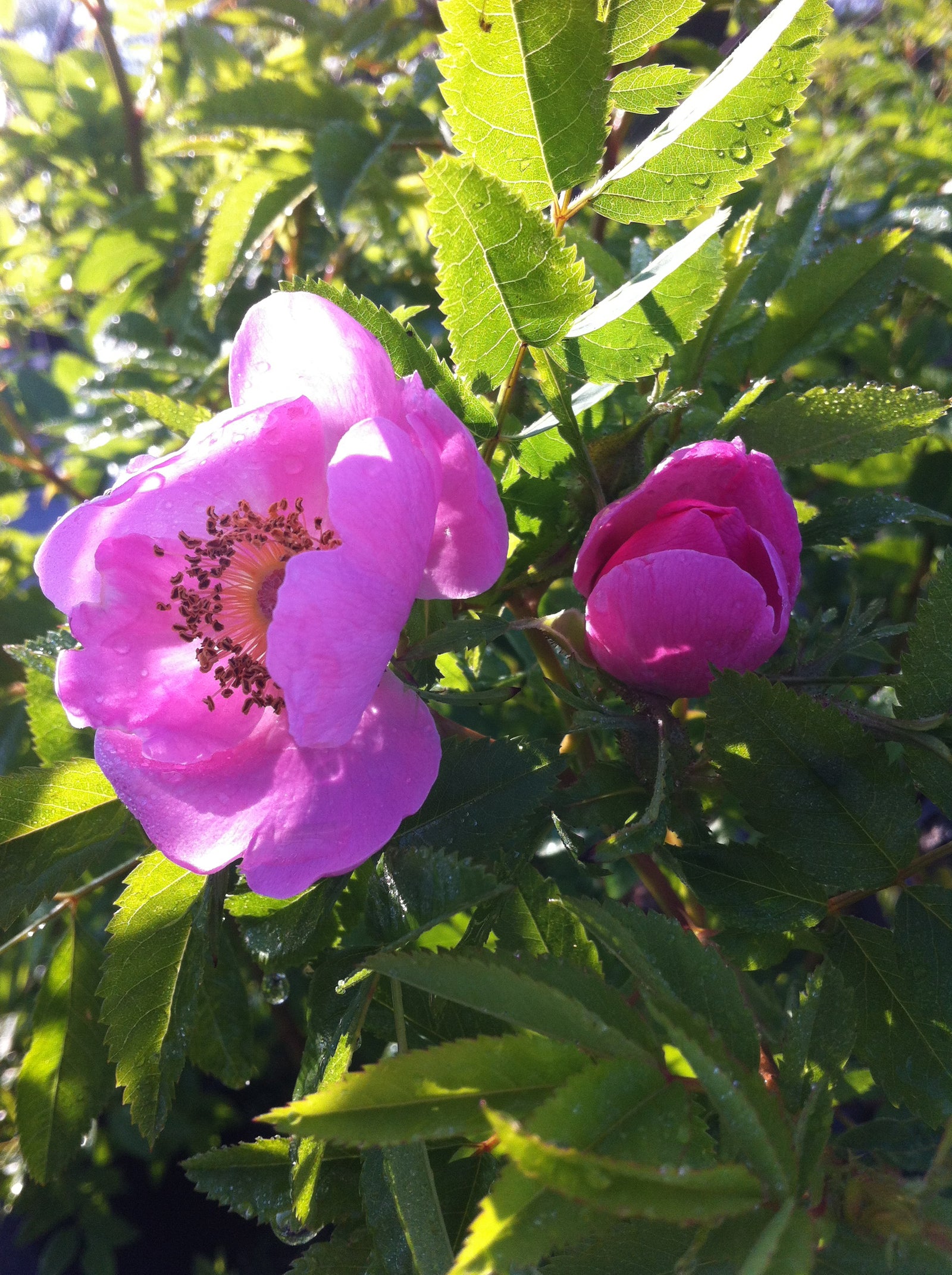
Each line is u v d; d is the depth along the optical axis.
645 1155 0.08
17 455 0.27
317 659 0.10
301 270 0.26
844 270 0.17
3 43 0.30
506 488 0.13
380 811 0.11
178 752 0.11
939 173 0.23
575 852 0.11
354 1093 0.09
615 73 0.22
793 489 0.22
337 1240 0.11
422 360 0.12
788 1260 0.08
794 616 0.14
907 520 0.14
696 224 0.17
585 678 0.12
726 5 0.23
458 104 0.11
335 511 0.10
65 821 0.13
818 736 0.11
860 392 0.14
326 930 0.13
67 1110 0.14
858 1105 0.19
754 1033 0.09
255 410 0.11
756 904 0.12
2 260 0.32
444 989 0.09
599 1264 0.09
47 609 0.23
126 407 0.25
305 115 0.22
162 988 0.12
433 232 0.11
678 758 0.11
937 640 0.12
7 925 0.13
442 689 0.12
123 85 0.29
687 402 0.13
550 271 0.11
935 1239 0.08
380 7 0.26
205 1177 0.12
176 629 0.12
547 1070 0.09
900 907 0.11
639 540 0.11
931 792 0.11
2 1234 0.32
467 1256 0.07
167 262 0.29
